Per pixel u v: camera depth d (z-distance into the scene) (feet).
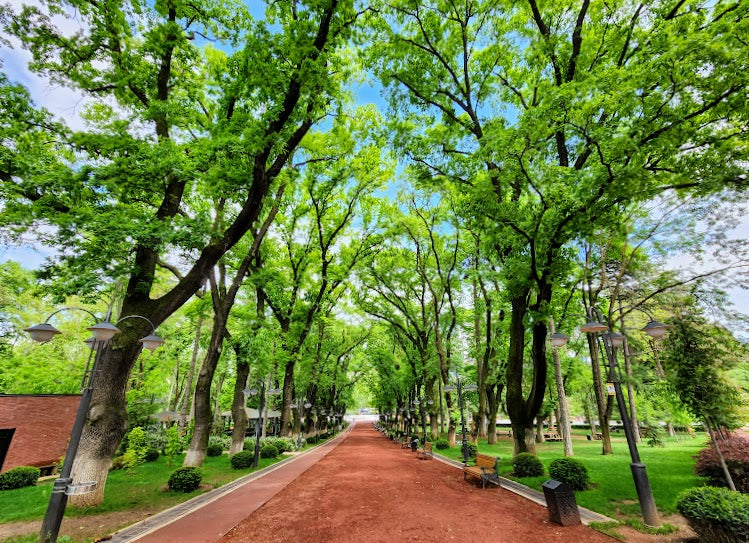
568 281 54.75
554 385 89.81
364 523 23.62
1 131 28.78
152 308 32.91
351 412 532.32
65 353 93.25
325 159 65.10
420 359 92.32
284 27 35.83
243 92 41.14
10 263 77.05
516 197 46.73
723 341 27.66
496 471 34.86
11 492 36.19
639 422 73.82
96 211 29.84
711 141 28.73
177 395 112.98
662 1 34.50
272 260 77.30
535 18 39.93
